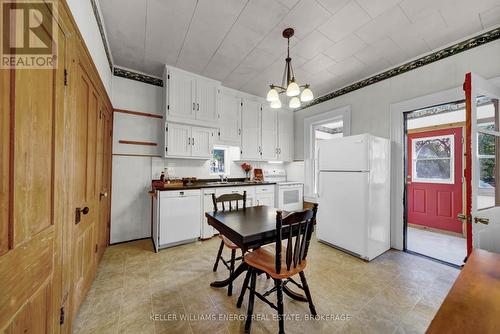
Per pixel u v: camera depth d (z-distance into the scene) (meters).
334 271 2.11
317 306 1.57
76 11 1.20
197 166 3.46
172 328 1.35
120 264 2.21
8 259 0.64
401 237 2.64
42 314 0.86
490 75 1.96
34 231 0.79
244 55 2.50
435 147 3.65
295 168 4.40
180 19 1.90
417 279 1.96
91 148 1.70
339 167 2.64
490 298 0.66
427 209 3.70
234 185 3.22
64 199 1.07
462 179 3.31
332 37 2.14
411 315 1.48
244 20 1.91
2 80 0.61
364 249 2.34
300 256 1.42
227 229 1.47
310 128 4.05
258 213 1.87
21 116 0.70
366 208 2.34
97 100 1.88
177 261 2.30
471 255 0.99
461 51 2.15
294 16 1.85
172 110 2.82
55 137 0.94
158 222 2.54
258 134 3.91
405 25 1.96
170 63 2.73
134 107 2.93
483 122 1.71
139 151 2.97
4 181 0.62
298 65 2.72
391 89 2.74
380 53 2.44
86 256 1.60
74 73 1.19
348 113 3.26
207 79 3.11
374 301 1.63
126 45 2.32
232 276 1.69
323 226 2.86
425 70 2.42
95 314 1.45
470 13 1.80
